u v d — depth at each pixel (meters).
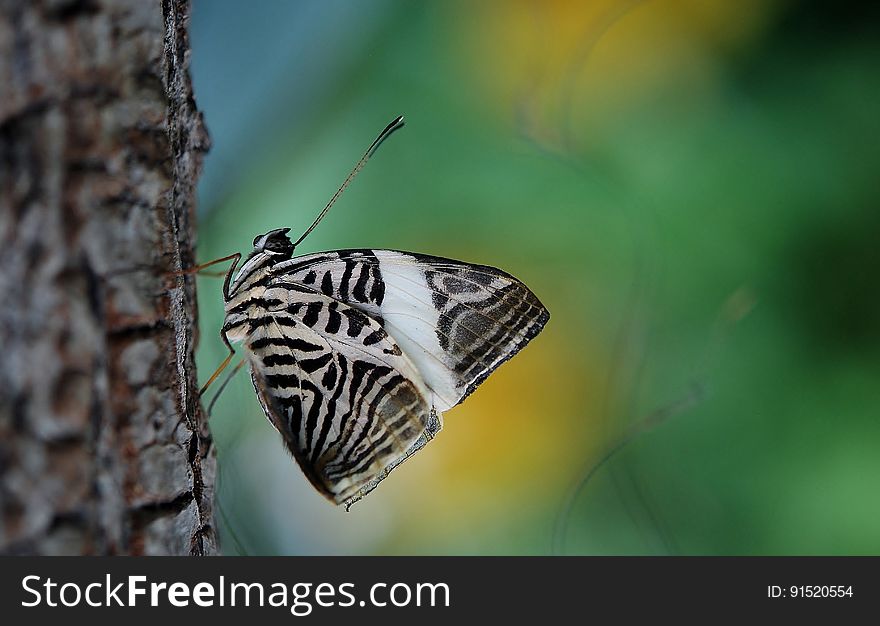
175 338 0.36
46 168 0.34
